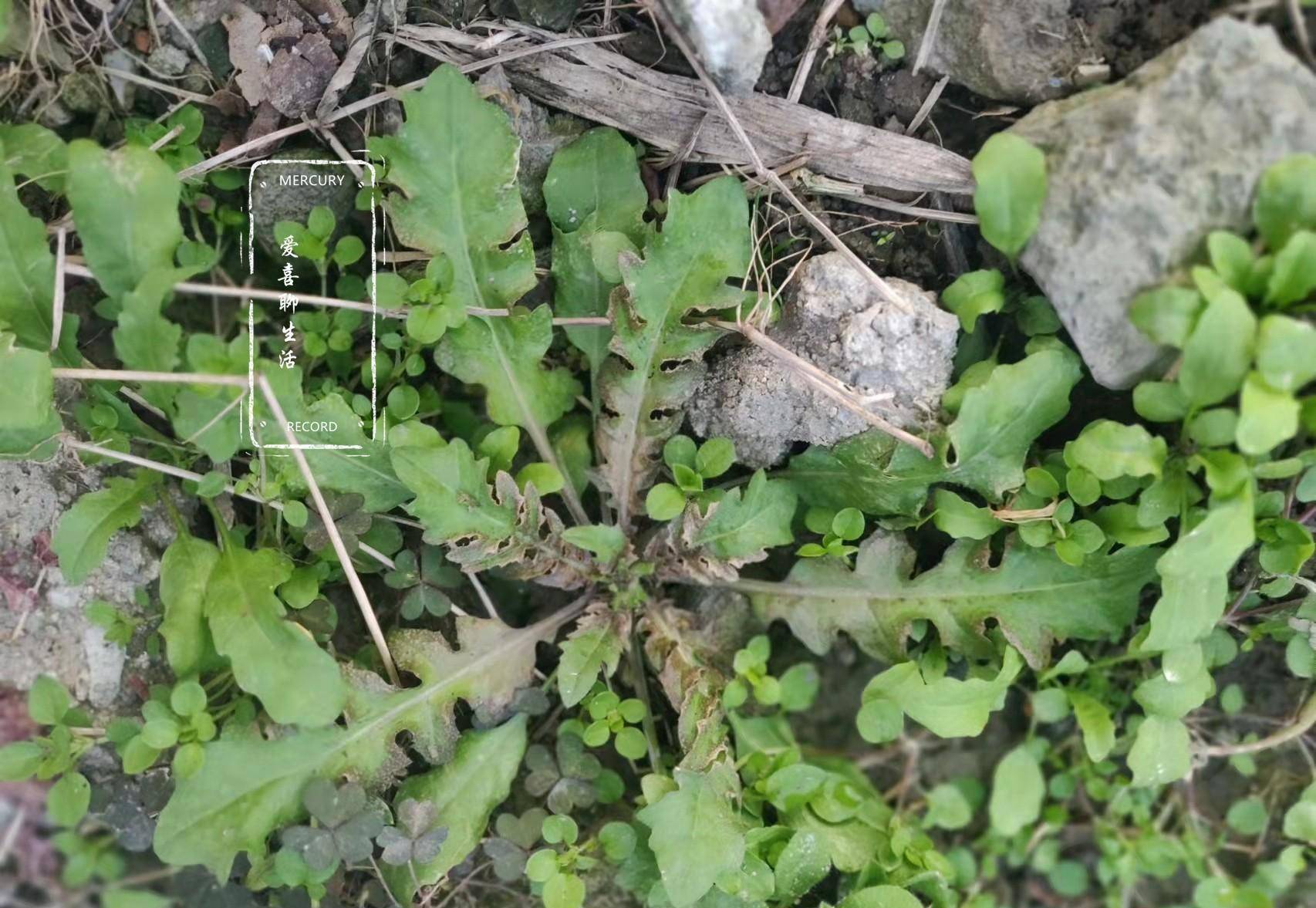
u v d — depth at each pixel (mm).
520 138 265
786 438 269
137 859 309
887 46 254
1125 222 233
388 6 259
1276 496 248
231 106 268
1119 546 265
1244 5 237
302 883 259
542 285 282
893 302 253
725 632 291
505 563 268
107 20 261
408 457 252
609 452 277
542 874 260
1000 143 237
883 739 264
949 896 275
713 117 259
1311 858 295
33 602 272
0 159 245
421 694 266
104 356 281
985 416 249
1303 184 221
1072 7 247
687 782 257
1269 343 219
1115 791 297
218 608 255
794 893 268
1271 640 285
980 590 270
